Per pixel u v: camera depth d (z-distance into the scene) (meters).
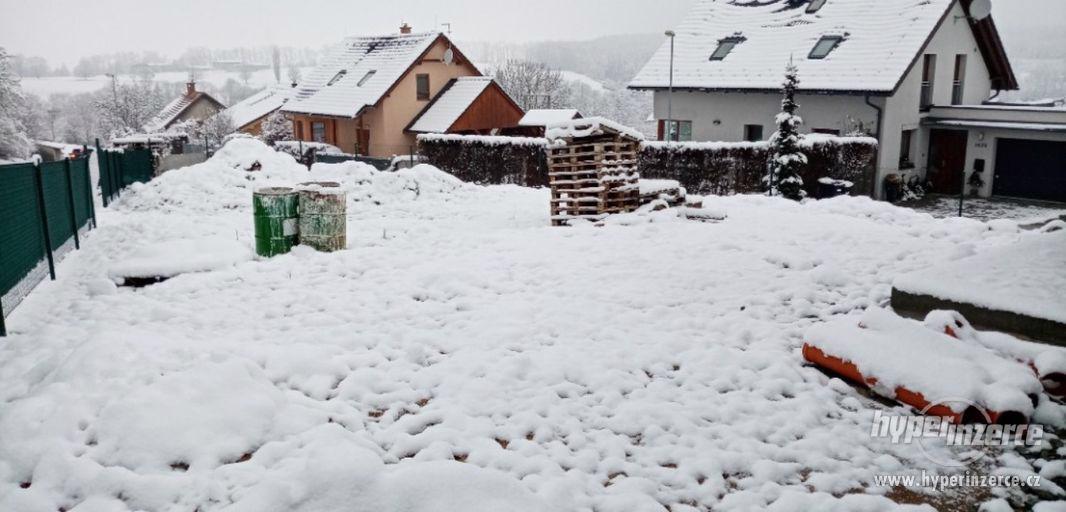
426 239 11.48
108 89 83.50
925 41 23.91
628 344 6.36
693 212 12.55
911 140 25.78
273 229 10.20
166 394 4.80
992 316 6.06
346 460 3.75
